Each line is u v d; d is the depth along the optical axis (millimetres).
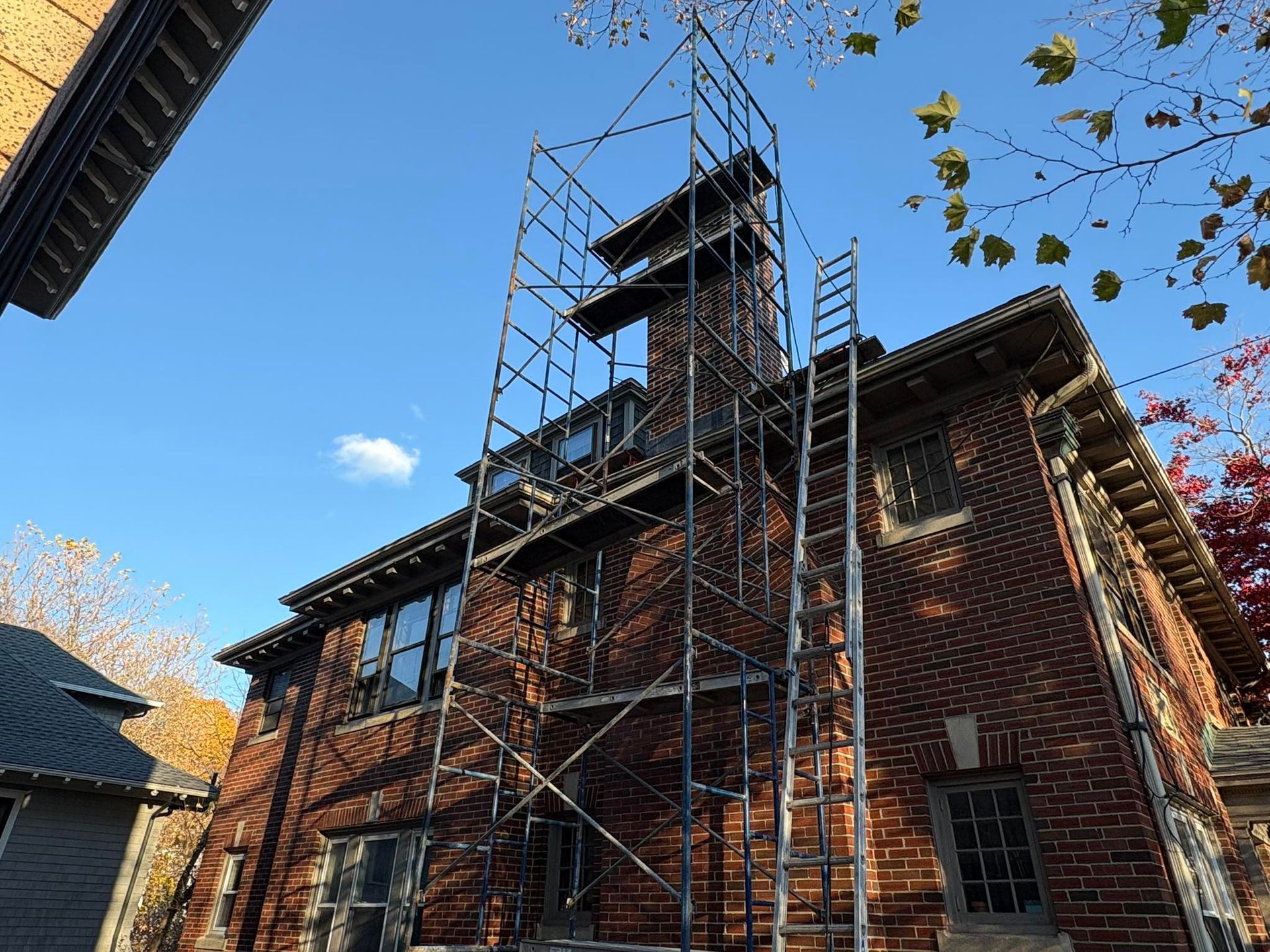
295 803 13531
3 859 12219
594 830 9734
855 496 7629
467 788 10797
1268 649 19062
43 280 4820
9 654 15906
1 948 11844
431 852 10695
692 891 8117
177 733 35156
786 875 6125
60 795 13117
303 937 11750
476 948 8344
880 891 7340
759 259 12648
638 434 13289
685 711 6621
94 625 33906
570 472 13578
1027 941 6543
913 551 8688
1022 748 7223
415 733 12180
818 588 8656
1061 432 8523
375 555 14109
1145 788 6871
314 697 14711
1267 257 4328
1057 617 7520
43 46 2645
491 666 11469
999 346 8820
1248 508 19703
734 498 10086
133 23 2926
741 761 8359
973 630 7941
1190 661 12477
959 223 4633
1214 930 7285
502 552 10086
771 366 12656
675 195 12000
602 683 10578
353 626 14750
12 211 2648
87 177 4301
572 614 12125
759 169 12266
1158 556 12133
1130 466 9977
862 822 5828
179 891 17375
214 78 4184
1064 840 6742
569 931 9297
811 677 7938
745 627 9102
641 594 10344
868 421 9789
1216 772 9586
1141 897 6246
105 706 17016
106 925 12922
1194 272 4422
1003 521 8250
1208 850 8320
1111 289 4547
